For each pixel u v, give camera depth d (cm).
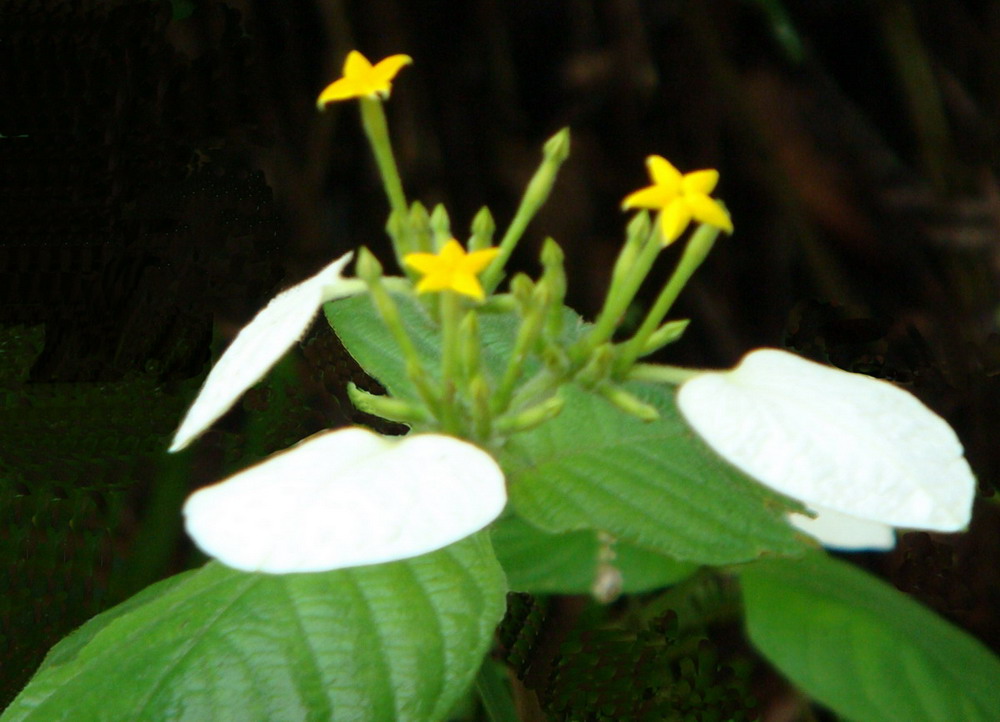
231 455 48
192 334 54
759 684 46
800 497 33
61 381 50
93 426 49
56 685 34
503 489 33
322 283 35
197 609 35
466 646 34
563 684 39
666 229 35
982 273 66
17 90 56
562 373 37
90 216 55
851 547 39
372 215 67
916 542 52
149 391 50
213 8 62
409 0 67
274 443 47
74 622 45
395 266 66
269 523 32
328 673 34
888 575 52
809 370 35
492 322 41
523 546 38
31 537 46
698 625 40
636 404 36
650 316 37
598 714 39
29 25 57
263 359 34
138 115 58
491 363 41
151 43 59
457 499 32
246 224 58
